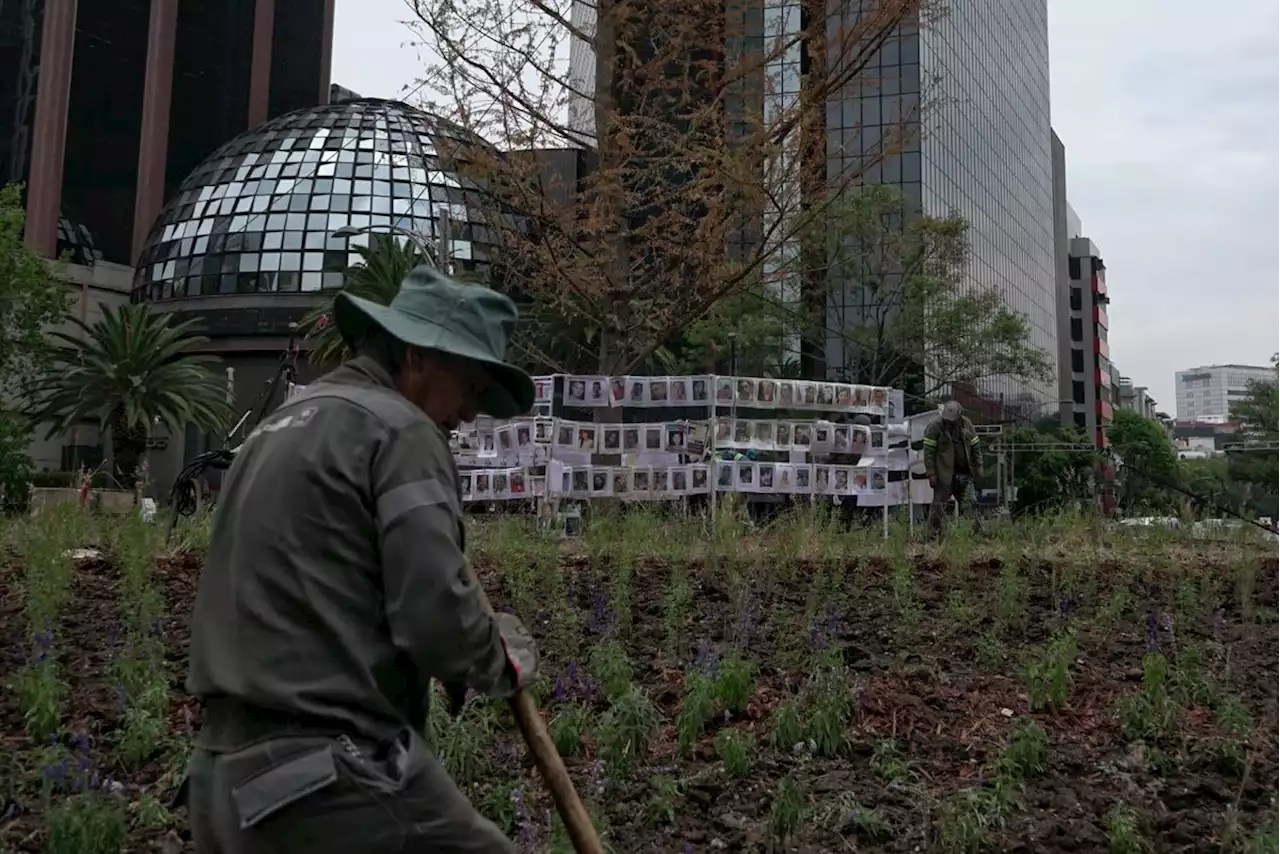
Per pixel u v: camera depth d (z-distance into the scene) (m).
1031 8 100.25
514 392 2.39
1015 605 7.39
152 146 73.19
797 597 7.78
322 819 1.95
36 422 42.38
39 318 40.62
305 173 63.19
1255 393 68.88
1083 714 5.31
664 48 9.74
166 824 3.93
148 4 74.81
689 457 12.18
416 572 2.00
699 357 40.53
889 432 13.21
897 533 10.29
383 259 36.41
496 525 11.21
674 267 10.41
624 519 10.68
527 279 10.92
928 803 4.11
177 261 62.59
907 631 6.68
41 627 6.14
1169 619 6.85
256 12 80.19
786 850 3.76
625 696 4.69
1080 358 124.94
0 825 3.91
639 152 9.65
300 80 84.69
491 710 4.75
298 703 1.97
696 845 3.86
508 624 2.42
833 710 4.77
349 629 2.03
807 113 9.22
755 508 12.33
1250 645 6.85
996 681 5.84
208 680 2.03
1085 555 9.76
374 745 2.04
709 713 5.07
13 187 38.41
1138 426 76.12
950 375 42.41
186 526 10.81
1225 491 15.04
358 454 2.09
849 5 9.22
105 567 9.18
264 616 2.01
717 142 9.27
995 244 82.12
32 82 69.12
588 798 4.02
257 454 2.16
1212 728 5.09
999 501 39.34
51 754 4.02
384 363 2.34
